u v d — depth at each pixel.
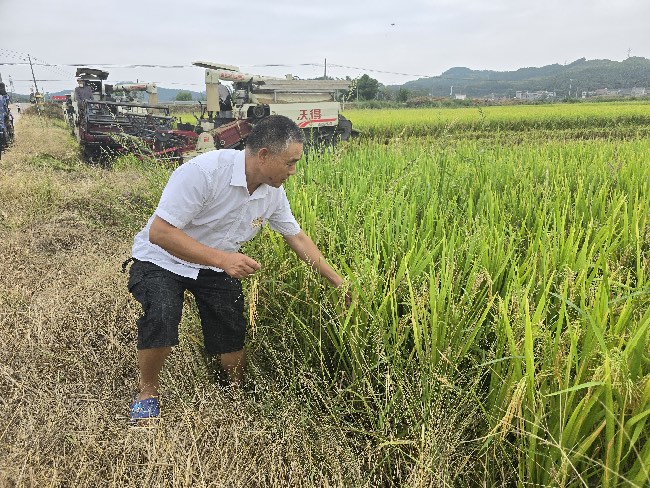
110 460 2.40
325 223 3.80
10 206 7.39
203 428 2.52
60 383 3.09
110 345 3.43
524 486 2.08
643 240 3.41
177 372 3.10
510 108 39.06
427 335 2.42
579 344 2.21
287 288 3.33
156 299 2.79
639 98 83.56
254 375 3.11
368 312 2.71
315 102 14.30
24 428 2.58
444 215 4.21
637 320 2.26
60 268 5.05
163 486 2.20
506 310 2.09
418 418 2.41
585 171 5.86
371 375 2.69
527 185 5.26
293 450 2.41
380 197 4.41
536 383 2.01
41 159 12.76
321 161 7.05
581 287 2.46
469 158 7.31
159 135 13.58
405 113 32.84
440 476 2.09
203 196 2.69
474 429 2.38
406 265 2.82
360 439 2.56
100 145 15.11
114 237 6.21
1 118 17.05
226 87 14.83
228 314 3.04
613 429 1.71
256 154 2.64
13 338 3.56
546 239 3.24
